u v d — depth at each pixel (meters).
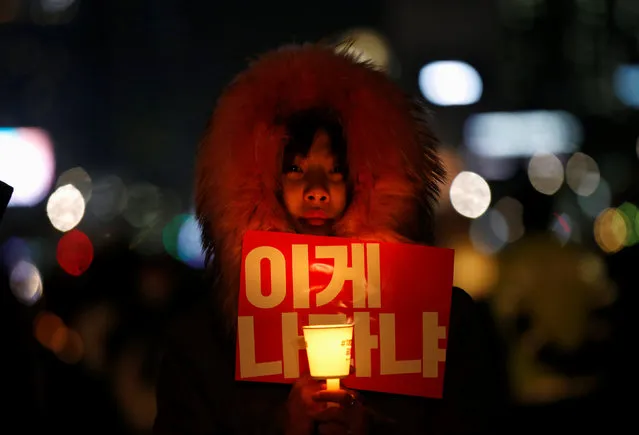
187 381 3.59
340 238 3.62
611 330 8.34
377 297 3.61
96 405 6.99
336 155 3.65
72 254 12.12
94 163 46.06
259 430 3.48
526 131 39.66
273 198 3.64
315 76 3.65
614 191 31.84
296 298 3.58
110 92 46.50
